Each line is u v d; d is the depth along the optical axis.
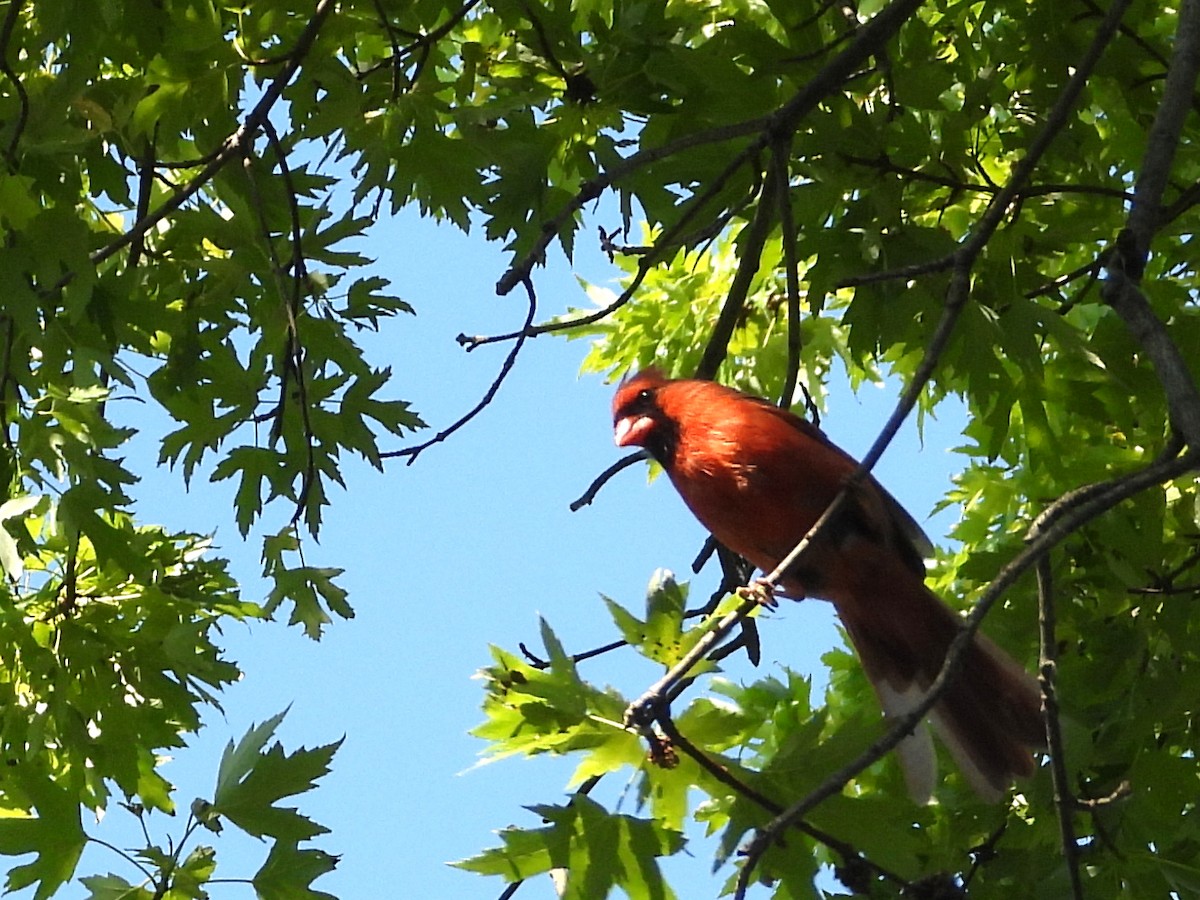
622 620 6.85
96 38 8.82
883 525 9.30
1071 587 10.20
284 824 7.93
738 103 9.05
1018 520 11.70
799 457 9.29
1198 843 9.58
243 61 9.34
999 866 9.89
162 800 10.81
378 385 10.21
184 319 10.20
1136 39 9.48
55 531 10.95
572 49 9.48
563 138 9.71
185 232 10.12
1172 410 6.22
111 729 10.57
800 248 9.02
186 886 7.86
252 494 10.12
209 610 11.16
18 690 10.54
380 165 9.46
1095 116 11.09
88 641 10.70
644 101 9.55
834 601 9.54
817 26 9.04
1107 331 10.00
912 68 8.84
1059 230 9.56
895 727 6.18
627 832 6.81
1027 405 10.09
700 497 9.61
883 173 8.89
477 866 6.77
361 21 9.40
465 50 9.96
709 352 10.19
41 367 10.25
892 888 8.47
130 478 10.18
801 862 6.94
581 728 6.66
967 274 7.47
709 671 6.70
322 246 10.08
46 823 7.90
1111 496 6.13
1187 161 10.38
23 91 8.41
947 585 12.13
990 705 8.83
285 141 10.02
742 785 6.77
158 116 9.34
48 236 8.62
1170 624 9.44
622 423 10.12
